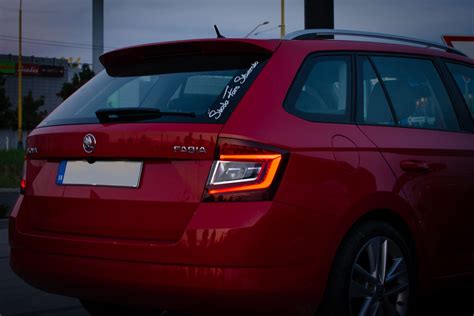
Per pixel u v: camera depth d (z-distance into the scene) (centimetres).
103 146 394
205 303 361
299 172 374
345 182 393
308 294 376
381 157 420
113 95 430
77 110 433
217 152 367
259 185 362
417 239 439
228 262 354
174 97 404
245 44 408
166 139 376
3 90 8806
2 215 1261
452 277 470
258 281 357
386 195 413
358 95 436
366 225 408
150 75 432
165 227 371
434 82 499
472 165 486
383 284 417
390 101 455
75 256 393
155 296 371
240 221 356
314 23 988
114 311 492
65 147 411
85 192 400
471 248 485
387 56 471
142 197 379
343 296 392
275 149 369
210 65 416
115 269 378
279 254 362
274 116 382
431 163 452
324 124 403
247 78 394
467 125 506
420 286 449
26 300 577
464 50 1163
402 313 434
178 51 431
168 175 376
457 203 469
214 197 363
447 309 539
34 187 429
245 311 363
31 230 423
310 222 374
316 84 415
